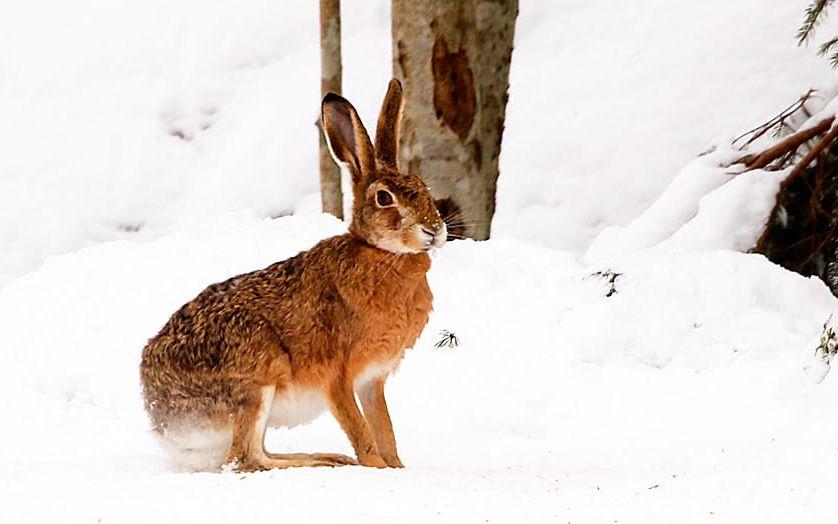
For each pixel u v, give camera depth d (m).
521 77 22.95
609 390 10.88
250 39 24.27
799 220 16.61
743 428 9.80
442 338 11.93
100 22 25.27
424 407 10.97
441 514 6.54
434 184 16.20
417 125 16.16
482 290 12.70
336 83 17.23
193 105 23.33
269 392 8.85
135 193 22.03
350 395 8.88
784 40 22.06
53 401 11.55
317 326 8.81
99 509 6.78
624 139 21.25
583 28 23.81
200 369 8.95
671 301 11.94
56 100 23.92
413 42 16.00
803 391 9.66
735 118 20.97
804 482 6.77
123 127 23.09
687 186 17.36
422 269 8.81
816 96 19.69
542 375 11.20
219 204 21.38
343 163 8.90
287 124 22.33
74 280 13.34
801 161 16.59
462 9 15.91
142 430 10.77
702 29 22.94
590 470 8.57
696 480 7.18
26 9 25.98
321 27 17.09
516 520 6.43
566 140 21.47
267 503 6.77
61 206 21.92
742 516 6.35
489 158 16.64
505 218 20.39
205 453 9.25
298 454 9.15
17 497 7.08
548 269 13.09
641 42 23.11
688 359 11.43
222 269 13.15
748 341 11.48
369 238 8.67
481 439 10.23
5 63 24.88
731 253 12.63
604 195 20.56
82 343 12.27
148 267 13.38
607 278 12.45
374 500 6.81
